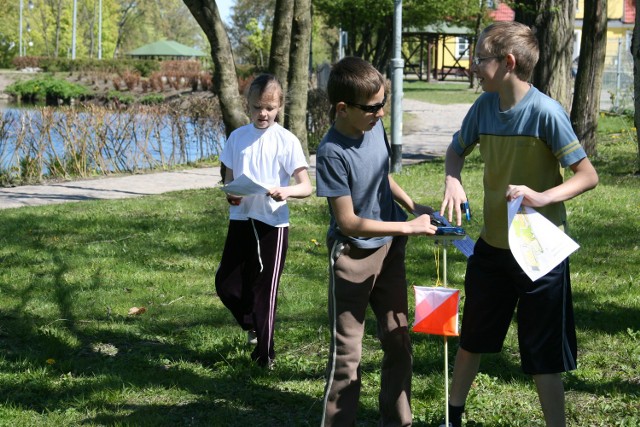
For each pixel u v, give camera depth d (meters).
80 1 82.19
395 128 13.72
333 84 3.53
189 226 9.48
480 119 3.73
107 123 15.62
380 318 3.77
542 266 3.40
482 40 3.57
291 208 10.39
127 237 8.89
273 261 4.91
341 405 3.69
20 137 14.66
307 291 6.61
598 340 5.36
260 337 4.93
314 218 9.70
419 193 11.49
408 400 3.80
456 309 3.54
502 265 3.70
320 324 5.82
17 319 5.95
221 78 10.95
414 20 31.81
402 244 3.81
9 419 4.23
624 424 4.09
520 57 3.50
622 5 45.06
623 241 8.27
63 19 81.38
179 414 4.34
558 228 3.48
